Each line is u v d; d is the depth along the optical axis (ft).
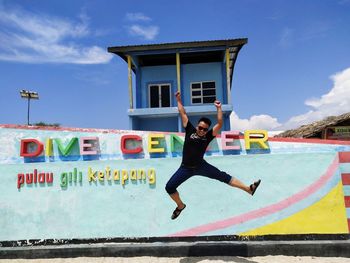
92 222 22.58
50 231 22.70
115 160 22.90
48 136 24.27
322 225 21.31
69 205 22.84
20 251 21.63
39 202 23.00
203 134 17.90
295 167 21.88
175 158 22.54
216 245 20.88
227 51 58.70
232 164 22.25
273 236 21.54
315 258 19.99
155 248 21.09
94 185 22.88
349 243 20.18
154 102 64.28
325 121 53.78
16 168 23.36
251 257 20.44
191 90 63.87
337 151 22.18
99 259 20.95
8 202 23.12
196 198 22.18
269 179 21.95
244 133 23.31
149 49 58.80
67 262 20.68
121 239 22.29
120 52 59.36
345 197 21.42
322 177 21.65
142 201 22.45
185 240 21.99
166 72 64.80
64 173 23.09
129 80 59.16
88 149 23.81
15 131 24.40
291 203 21.66
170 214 22.20
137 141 23.73
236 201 21.97
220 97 63.10
